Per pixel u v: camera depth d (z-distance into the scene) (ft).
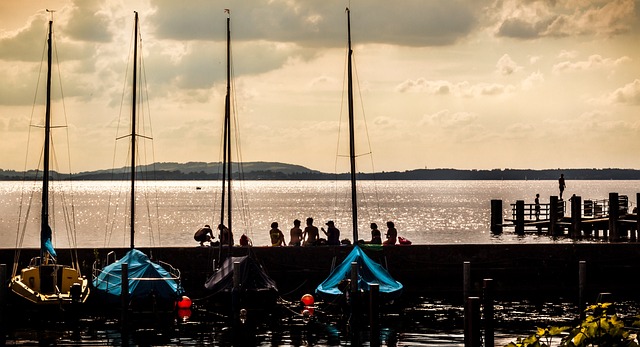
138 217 442.09
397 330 121.70
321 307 131.34
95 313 128.67
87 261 148.77
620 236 245.86
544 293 154.40
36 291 124.77
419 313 134.51
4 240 281.95
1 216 439.22
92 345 112.37
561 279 154.92
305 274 150.20
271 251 150.20
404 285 152.15
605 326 44.70
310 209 558.15
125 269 115.03
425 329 122.42
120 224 377.09
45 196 141.59
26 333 119.03
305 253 150.61
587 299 149.89
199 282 149.07
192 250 149.28
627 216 235.40
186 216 457.68
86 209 542.16
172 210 536.42
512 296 152.25
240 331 120.47
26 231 326.03
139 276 127.65
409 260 152.56
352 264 121.19
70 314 125.59
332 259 150.30
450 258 153.17
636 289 156.25
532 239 251.19
